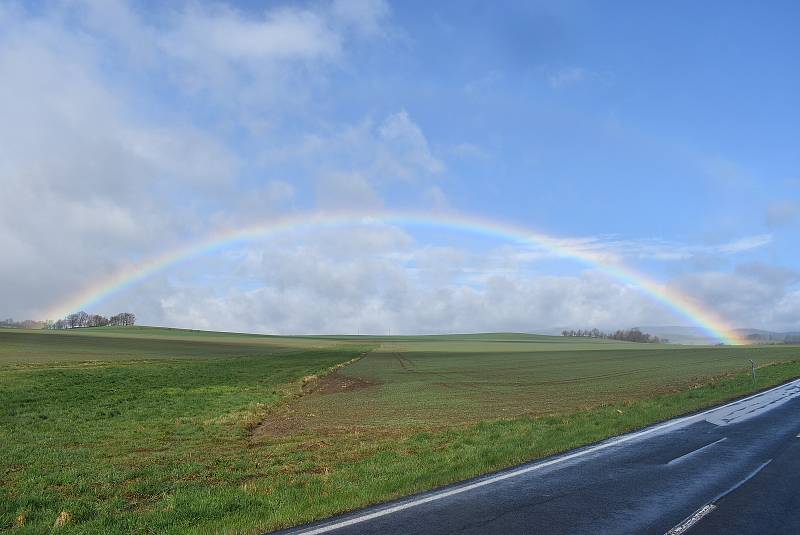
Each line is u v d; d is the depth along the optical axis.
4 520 9.04
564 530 7.49
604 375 47.22
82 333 134.12
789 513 8.25
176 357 74.94
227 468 13.46
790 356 66.69
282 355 87.19
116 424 22.59
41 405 28.23
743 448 13.38
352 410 26.38
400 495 9.32
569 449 13.38
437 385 40.81
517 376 49.06
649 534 7.34
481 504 8.73
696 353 86.56
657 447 13.59
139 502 10.26
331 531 7.44
